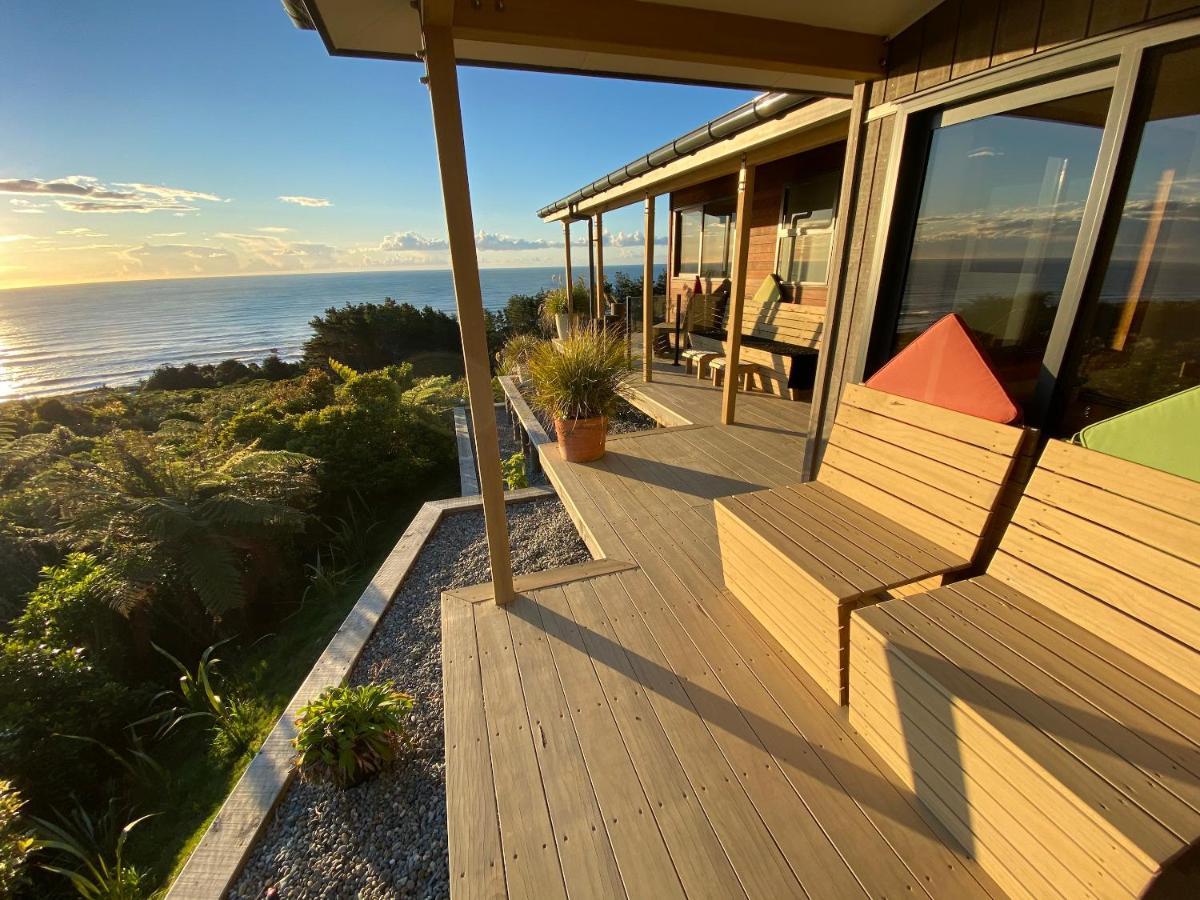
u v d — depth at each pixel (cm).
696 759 143
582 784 138
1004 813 103
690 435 417
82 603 330
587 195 677
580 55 206
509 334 1380
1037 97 168
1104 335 159
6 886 176
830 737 148
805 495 209
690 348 705
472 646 190
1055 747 96
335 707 185
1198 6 124
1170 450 118
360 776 184
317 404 703
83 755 259
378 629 268
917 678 119
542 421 544
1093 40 148
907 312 235
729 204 691
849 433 207
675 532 269
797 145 327
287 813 178
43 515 410
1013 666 115
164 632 365
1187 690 106
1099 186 152
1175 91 135
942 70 196
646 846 123
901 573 153
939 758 118
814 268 545
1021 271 185
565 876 118
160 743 281
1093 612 123
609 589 222
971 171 197
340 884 155
